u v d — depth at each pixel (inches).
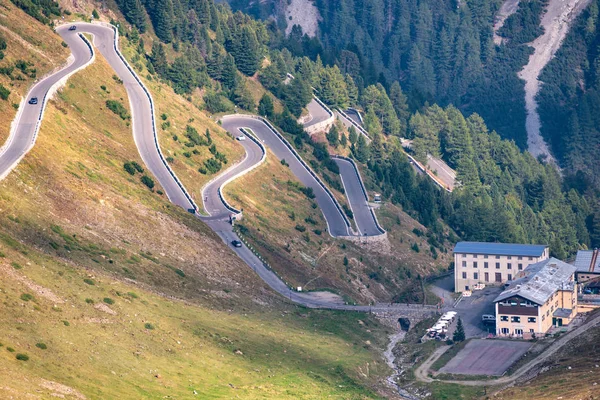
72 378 7293.3
